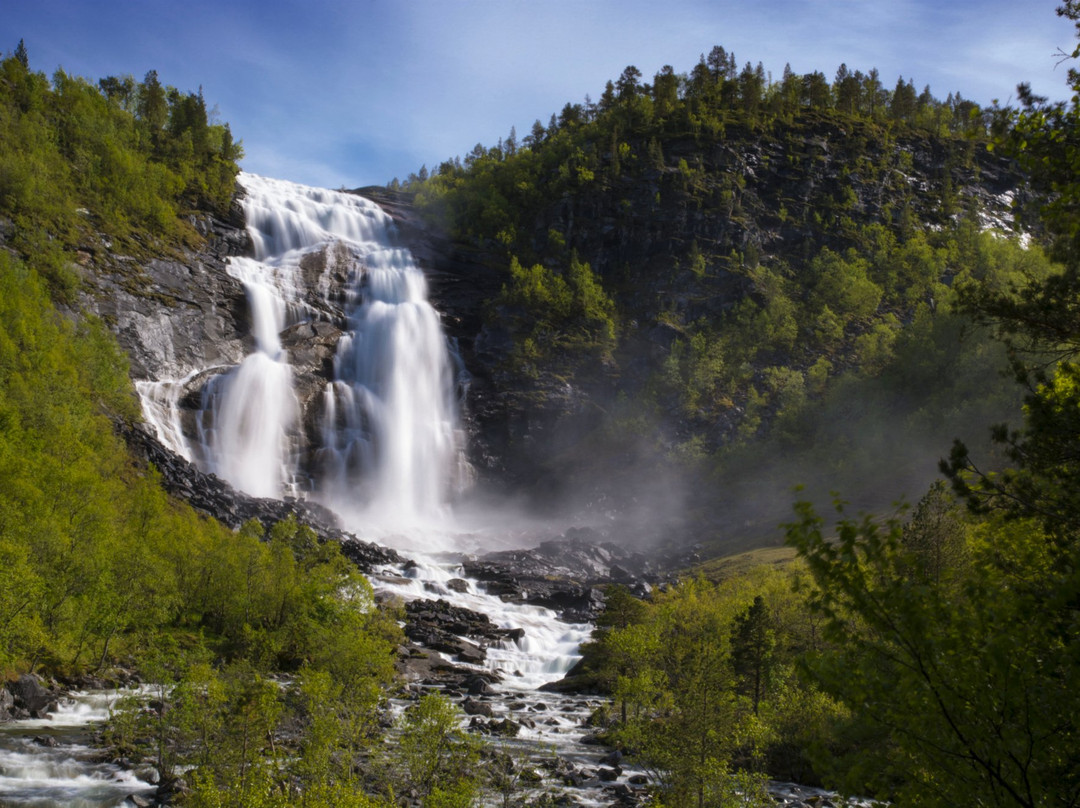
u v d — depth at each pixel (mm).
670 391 167500
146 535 70312
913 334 158250
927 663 11508
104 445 87375
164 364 134500
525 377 168875
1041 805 10930
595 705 59219
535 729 50781
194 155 188375
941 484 19625
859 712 12195
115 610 54406
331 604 63719
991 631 11602
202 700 34344
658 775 34156
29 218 130250
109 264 137125
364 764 34438
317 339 157000
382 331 165125
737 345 175625
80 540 57250
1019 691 10922
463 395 166625
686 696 35094
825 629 12297
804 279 196875
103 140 160500
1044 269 146500
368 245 189750
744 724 36125
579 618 93000
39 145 146625
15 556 48344
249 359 144125
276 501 108938
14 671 45844
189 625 66312
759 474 143500
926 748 11594
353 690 36938
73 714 44094
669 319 182500
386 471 150250
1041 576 15461
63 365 97750
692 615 65375
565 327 180375
